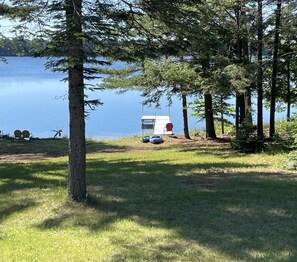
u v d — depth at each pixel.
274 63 17.52
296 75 23.08
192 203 7.91
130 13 7.73
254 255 5.25
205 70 15.22
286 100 23.12
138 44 7.66
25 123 34.59
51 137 26.98
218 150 17.89
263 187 9.27
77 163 7.75
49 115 39.34
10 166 14.34
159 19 8.03
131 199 8.30
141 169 12.79
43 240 5.92
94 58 7.00
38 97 53.06
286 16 16.12
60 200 8.10
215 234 6.05
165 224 6.58
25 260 5.17
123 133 29.58
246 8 15.54
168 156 16.70
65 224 6.65
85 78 7.58
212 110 23.09
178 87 19.45
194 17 8.02
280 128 21.44
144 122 28.14
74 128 7.69
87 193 8.61
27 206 7.95
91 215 7.11
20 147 21.81
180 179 10.63
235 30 15.18
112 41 6.88
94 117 38.19
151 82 18.98
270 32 16.98
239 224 6.53
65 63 6.81
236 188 9.21
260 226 6.41
